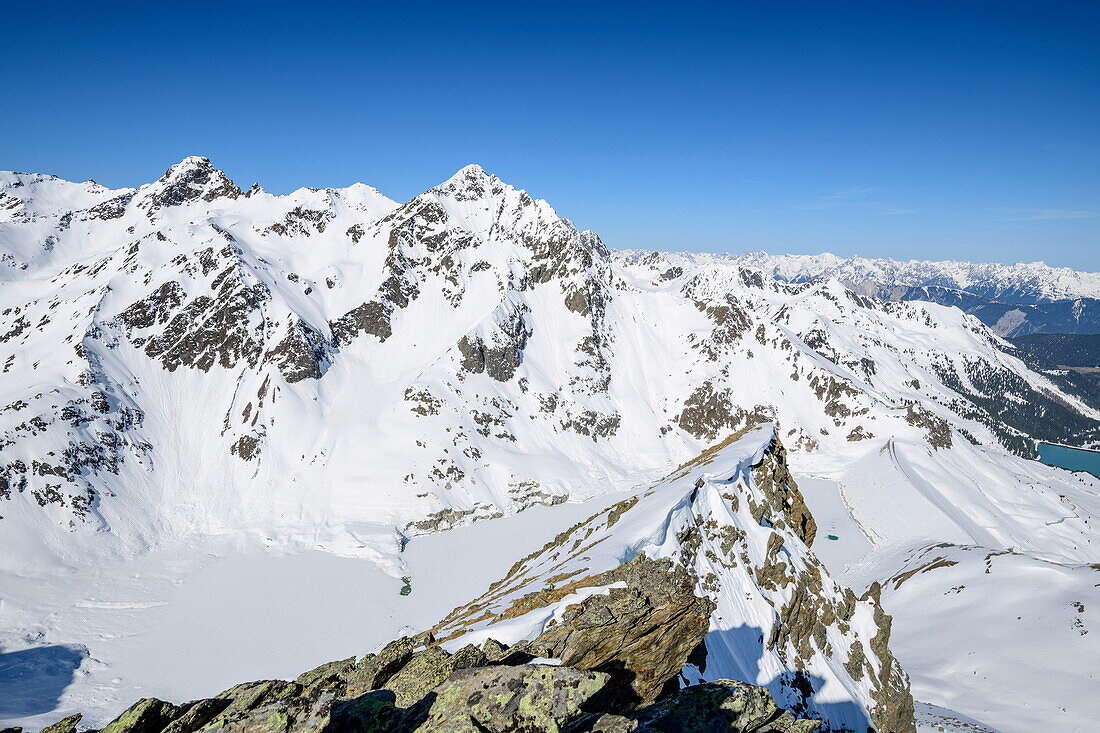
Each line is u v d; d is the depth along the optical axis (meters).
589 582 40.41
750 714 22.31
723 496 64.38
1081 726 75.75
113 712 86.25
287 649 103.19
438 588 126.50
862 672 58.31
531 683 19.20
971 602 111.69
